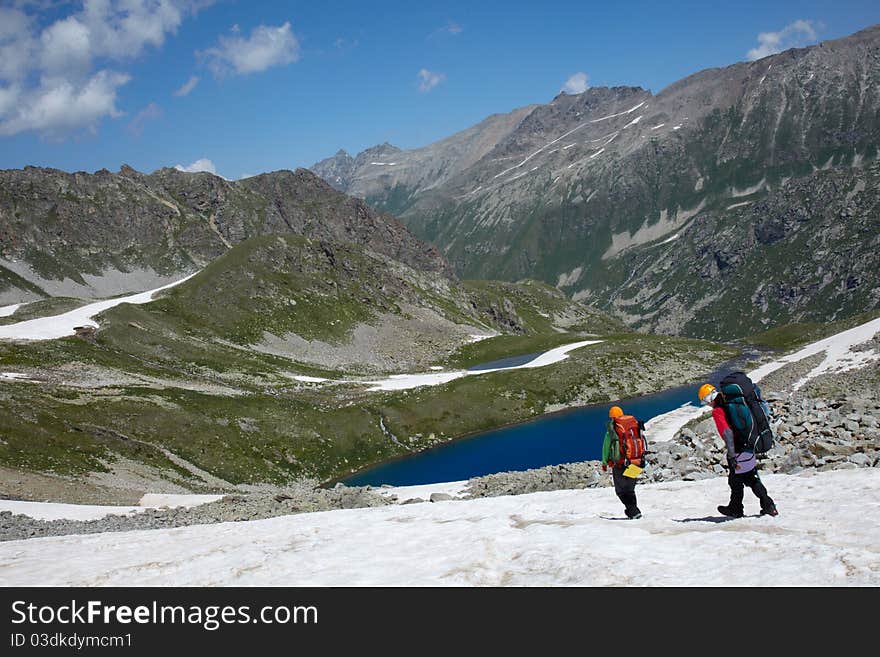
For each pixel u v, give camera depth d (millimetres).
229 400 93000
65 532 34156
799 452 23109
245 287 178625
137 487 61781
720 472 25109
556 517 17672
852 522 12859
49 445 63625
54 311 139125
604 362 139875
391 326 188750
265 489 76375
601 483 29062
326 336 173875
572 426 107875
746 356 152875
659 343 160875
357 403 108000
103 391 83750
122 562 17312
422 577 12766
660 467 27906
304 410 98500
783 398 32594
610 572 11477
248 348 155125
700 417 44688
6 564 18578
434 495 33125
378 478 85250
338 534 18734
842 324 142875
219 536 20844
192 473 72312
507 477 36688
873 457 21156
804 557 10820
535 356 160250
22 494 48594
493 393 119938
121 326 127375
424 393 116500
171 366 118875
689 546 12375
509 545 14195
